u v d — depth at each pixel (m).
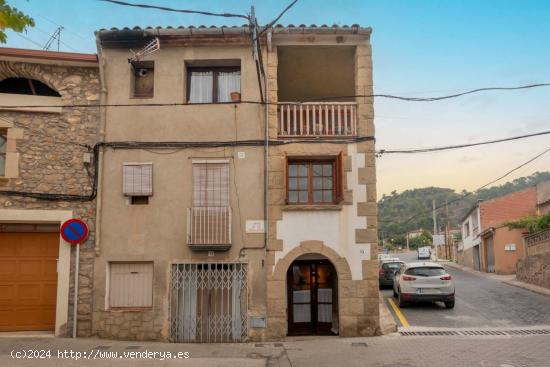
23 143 12.19
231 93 12.70
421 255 57.59
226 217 11.90
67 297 11.83
